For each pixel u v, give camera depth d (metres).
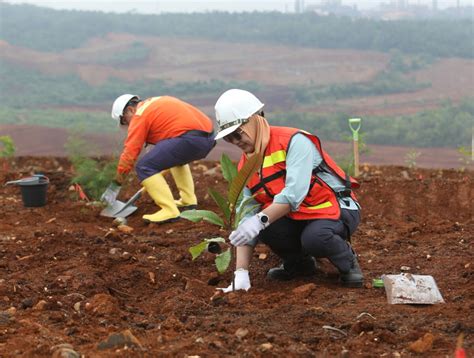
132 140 7.89
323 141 20.78
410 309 4.93
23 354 3.95
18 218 8.13
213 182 9.48
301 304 5.11
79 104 39.44
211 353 4.04
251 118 5.22
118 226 7.73
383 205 8.62
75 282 5.54
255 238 5.57
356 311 4.90
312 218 5.41
